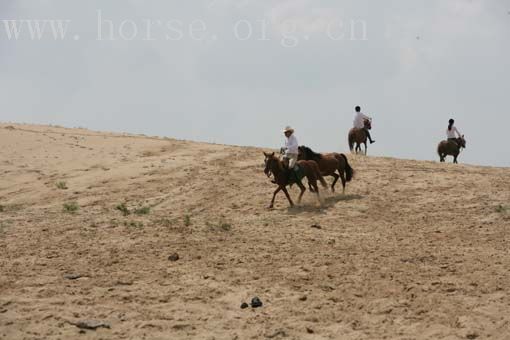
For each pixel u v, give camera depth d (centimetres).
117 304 1146
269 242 1661
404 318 1081
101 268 1387
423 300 1170
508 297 1175
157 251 1547
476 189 2334
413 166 2881
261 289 1247
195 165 2998
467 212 2008
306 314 1102
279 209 2181
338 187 2497
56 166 3078
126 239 1684
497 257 1465
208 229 1830
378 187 2453
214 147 3528
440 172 2694
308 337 996
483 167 2925
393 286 1260
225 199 2386
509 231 1744
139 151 3412
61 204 2398
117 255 1506
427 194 2305
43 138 3638
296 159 2167
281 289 1248
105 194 2555
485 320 1062
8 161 3116
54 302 1139
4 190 2688
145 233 1766
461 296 1191
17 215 2111
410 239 1698
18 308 1098
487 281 1274
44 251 1544
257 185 2569
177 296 1202
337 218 2006
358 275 1342
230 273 1358
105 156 3272
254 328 1034
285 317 1088
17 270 1356
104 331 1006
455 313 1098
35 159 3183
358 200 2247
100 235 1736
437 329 1025
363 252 1549
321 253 1537
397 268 1391
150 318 1073
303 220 1986
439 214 2011
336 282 1294
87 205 2377
